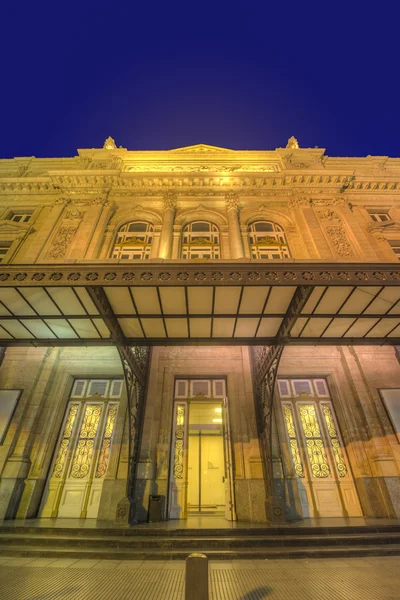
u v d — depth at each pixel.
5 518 7.20
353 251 11.03
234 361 9.56
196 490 11.57
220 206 12.69
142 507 7.45
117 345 7.16
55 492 8.10
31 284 5.75
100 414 9.15
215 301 6.61
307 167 14.58
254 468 7.91
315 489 8.27
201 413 12.65
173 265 6.00
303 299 6.11
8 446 8.05
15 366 9.23
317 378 9.86
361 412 8.94
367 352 9.71
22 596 3.83
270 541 5.90
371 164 15.02
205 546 5.82
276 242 11.53
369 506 7.83
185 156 15.03
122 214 12.38
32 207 13.08
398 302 6.61
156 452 8.28
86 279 5.82
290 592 3.98
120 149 15.10
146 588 4.11
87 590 4.04
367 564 5.11
